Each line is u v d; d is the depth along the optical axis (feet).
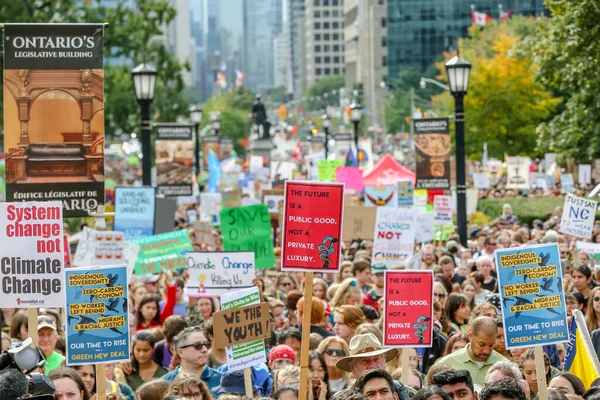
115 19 340.18
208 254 82.02
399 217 103.81
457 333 66.49
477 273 95.35
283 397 54.90
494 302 77.15
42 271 57.72
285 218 56.34
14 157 64.95
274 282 106.11
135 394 61.21
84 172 65.36
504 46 391.24
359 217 121.49
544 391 52.47
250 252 82.12
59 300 57.77
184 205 256.93
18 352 40.27
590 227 104.83
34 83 64.90
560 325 53.93
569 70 191.62
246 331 60.59
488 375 54.60
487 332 62.18
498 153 386.11
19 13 295.89
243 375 65.00
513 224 162.81
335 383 65.10
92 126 65.36
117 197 121.49
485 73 384.06
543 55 195.93
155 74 139.13
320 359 61.67
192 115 253.85
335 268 56.29
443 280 92.84
